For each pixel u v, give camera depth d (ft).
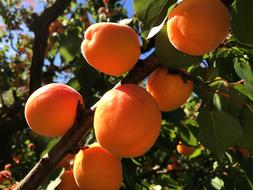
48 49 2.70
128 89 0.53
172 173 1.57
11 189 0.96
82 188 0.60
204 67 0.77
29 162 2.06
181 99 0.61
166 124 1.22
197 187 1.27
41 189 0.67
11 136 2.12
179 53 0.60
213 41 0.55
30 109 0.58
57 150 0.59
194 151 1.31
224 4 0.60
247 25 0.57
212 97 0.70
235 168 1.06
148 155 1.44
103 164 0.58
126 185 1.18
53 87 0.59
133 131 0.50
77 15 2.94
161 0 0.58
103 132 0.52
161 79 0.60
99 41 0.56
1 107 2.48
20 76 3.21
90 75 1.00
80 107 0.58
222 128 0.67
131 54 0.57
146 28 0.58
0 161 1.97
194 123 1.08
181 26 0.55
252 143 0.69
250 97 0.71
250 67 0.69
